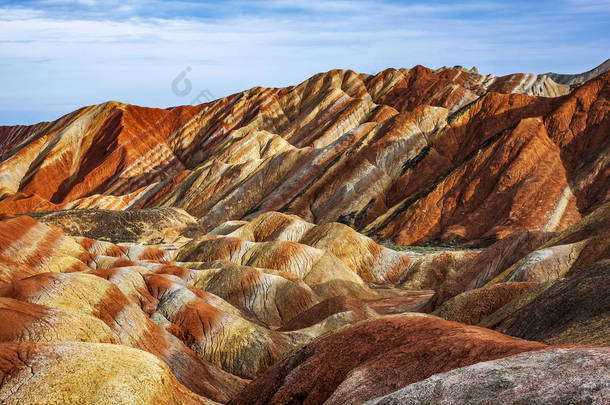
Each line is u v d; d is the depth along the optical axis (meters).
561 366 10.15
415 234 109.25
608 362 9.70
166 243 124.81
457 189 114.50
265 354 40.44
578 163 110.38
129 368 18.33
